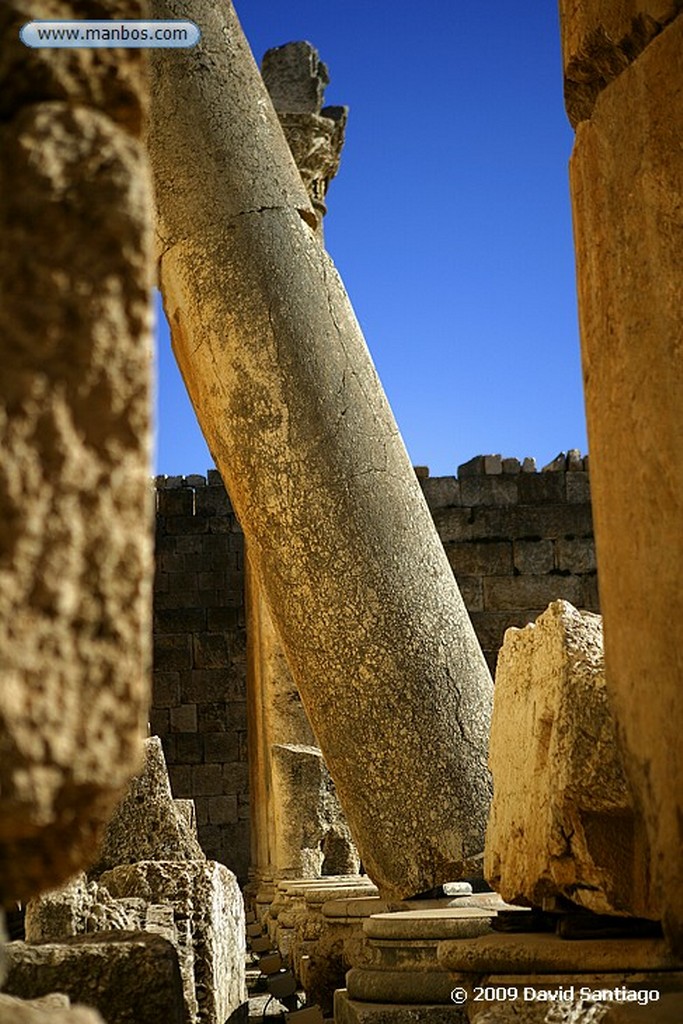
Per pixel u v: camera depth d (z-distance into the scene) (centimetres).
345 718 592
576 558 1880
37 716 155
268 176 606
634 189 333
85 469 161
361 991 538
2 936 169
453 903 587
